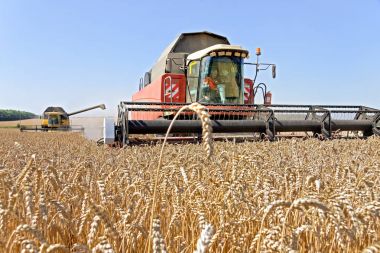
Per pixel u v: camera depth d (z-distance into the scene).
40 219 2.17
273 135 10.38
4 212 2.02
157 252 1.43
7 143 12.16
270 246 1.64
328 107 11.80
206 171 3.67
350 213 1.94
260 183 3.05
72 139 17.05
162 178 3.13
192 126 9.81
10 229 2.30
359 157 5.47
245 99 12.72
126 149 7.29
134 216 2.39
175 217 2.28
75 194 3.09
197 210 2.36
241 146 7.36
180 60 13.46
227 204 2.53
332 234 2.21
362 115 12.23
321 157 5.36
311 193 2.45
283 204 1.48
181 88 12.30
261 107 10.91
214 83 11.40
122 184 3.41
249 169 3.56
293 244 1.68
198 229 2.37
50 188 3.09
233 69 11.49
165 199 2.69
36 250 1.51
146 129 9.52
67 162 4.93
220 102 11.42
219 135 11.35
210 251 2.07
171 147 7.04
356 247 2.06
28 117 148.62
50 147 8.80
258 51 11.87
